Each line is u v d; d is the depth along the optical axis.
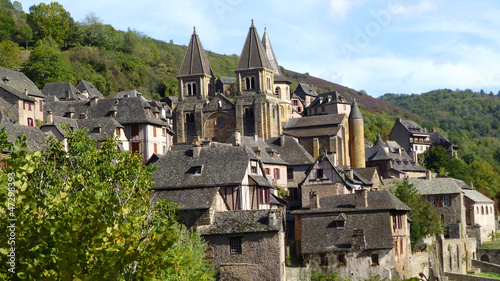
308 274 62.91
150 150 96.12
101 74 189.25
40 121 97.50
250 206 64.44
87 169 44.19
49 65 159.62
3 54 163.12
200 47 135.00
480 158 194.75
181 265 33.81
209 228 52.66
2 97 93.12
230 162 64.00
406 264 70.00
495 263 94.62
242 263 51.69
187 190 56.06
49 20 199.75
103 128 90.69
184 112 130.88
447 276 83.44
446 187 100.00
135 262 22.84
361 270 64.50
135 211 30.41
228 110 128.12
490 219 108.19
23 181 22.48
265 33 143.75
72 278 20.70
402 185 90.69
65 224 21.89
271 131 127.00
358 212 67.56
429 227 85.69
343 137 123.56
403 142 178.38
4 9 197.88
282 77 141.38
